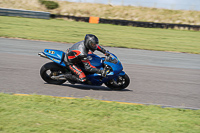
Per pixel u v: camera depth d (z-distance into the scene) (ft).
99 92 56.34
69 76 55.77
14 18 223.51
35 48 108.99
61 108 41.78
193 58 113.60
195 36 197.88
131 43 144.15
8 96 46.70
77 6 338.34
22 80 60.90
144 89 61.16
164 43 153.99
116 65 55.52
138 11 333.83
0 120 34.96
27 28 169.78
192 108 49.03
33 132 31.94
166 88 63.41
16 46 109.81
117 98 52.85
